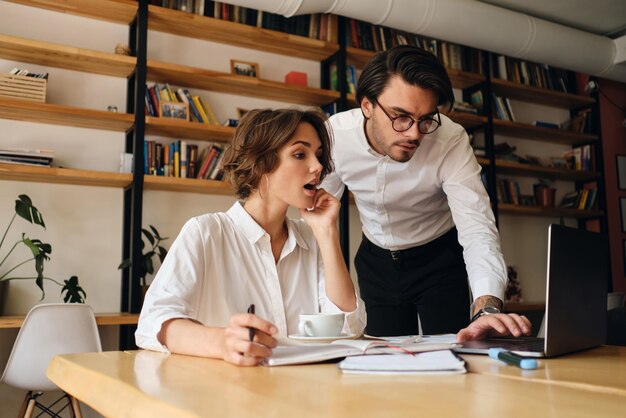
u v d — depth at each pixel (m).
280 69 4.04
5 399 3.08
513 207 4.58
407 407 0.56
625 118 5.48
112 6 3.33
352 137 2.03
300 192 1.35
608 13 4.80
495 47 4.38
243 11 3.72
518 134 4.94
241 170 1.36
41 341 2.53
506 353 0.94
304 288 1.44
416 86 1.62
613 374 0.84
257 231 1.35
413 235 2.17
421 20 3.94
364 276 2.29
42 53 3.16
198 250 1.27
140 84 3.29
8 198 3.20
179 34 3.71
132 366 0.85
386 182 2.05
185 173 3.42
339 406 0.56
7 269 3.16
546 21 4.54
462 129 2.04
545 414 0.54
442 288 2.15
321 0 3.61
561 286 1.10
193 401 0.58
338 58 3.95
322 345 0.98
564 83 5.26
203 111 3.56
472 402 0.59
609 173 5.31
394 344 0.98
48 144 3.31
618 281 5.17
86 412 3.23
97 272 3.35
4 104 2.96
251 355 0.86
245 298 1.33
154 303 1.11
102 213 3.41
